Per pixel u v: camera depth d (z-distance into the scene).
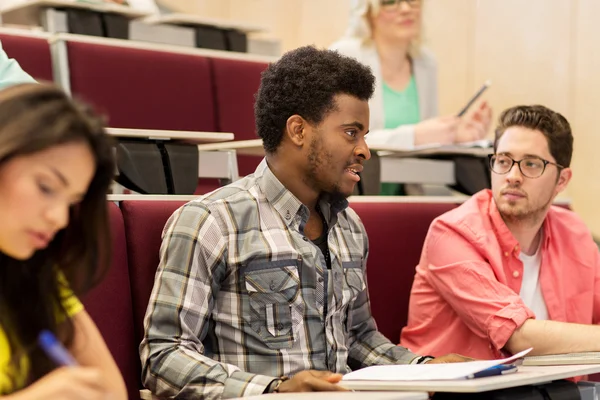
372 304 2.19
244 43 3.24
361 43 3.29
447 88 4.16
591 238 2.28
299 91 1.73
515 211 2.10
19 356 1.20
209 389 1.55
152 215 1.80
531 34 3.86
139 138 2.00
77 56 2.52
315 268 1.76
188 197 1.88
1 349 1.20
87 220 1.16
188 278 1.65
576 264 2.22
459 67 4.11
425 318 2.19
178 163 2.00
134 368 1.74
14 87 1.06
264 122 1.79
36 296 1.22
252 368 1.68
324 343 1.76
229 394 1.54
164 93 2.71
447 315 2.15
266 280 1.71
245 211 1.73
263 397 1.37
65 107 1.05
